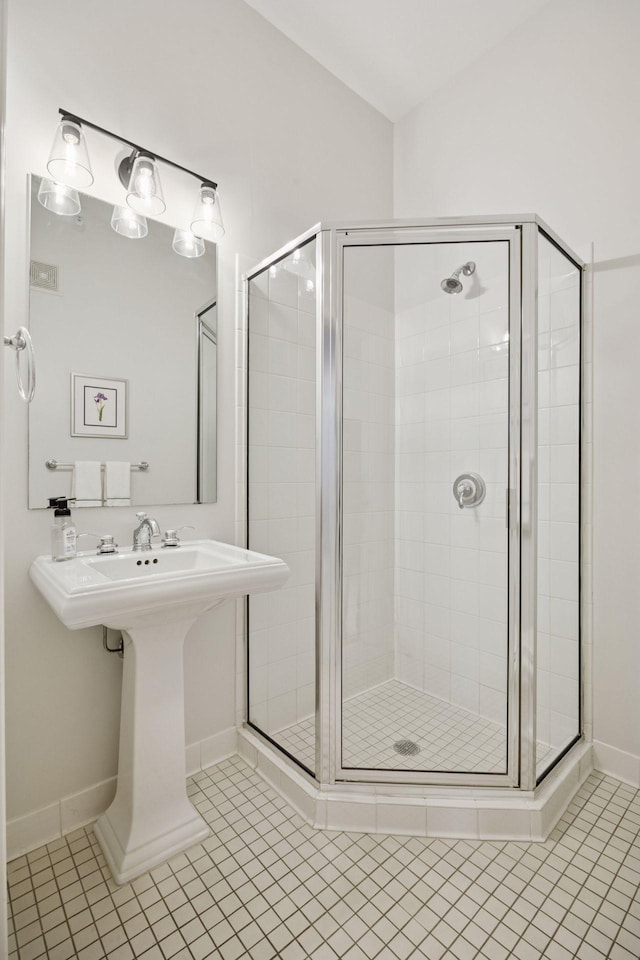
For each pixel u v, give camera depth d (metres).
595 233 1.81
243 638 1.92
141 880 1.28
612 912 1.18
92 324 1.52
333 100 2.29
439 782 1.49
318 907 1.20
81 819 1.48
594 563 1.82
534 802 1.44
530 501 1.50
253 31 1.96
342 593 1.61
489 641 1.74
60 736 1.45
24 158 1.38
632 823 1.49
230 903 1.21
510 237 1.54
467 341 1.78
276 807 1.56
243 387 1.92
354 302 1.71
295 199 2.12
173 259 1.71
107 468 1.56
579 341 1.82
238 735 1.88
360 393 1.78
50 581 1.18
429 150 2.43
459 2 1.93
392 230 1.58
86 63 1.50
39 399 1.42
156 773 1.39
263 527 1.85
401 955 1.08
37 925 1.15
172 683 1.42
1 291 0.88
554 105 1.93
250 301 1.92
